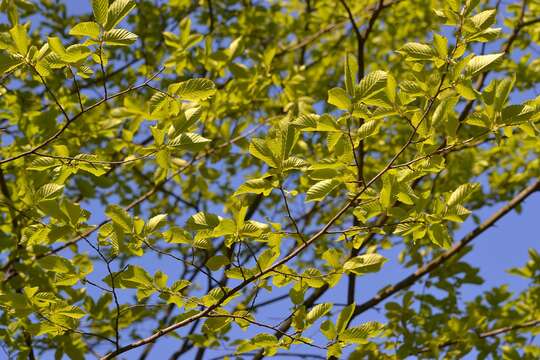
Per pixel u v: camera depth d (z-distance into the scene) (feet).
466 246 14.74
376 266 8.09
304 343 8.41
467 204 18.56
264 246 18.72
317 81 19.40
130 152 12.79
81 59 6.99
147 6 18.37
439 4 19.56
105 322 12.31
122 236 7.68
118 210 7.56
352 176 7.54
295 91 13.67
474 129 16.94
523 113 7.06
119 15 6.45
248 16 18.17
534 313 14.66
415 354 13.46
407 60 7.03
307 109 13.30
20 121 12.13
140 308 12.82
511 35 16.94
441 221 7.80
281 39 19.48
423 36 20.33
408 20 19.88
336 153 7.42
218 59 12.72
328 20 19.90
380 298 14.84
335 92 6.79
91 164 8.05
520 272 14.85
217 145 14.61
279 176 7.39
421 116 7.16
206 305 8.43
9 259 12.66
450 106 7.07
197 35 12.62
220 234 7.60
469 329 13.76
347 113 6.98
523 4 16.94
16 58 6.98
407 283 14.82
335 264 8.20
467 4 6.88
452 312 14.90
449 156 17.02
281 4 20.84
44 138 11.52
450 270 14.88
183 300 8.36
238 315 8.55
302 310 8.36
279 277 8.28
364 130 7.25
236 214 7.46
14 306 8.05
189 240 7.78
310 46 21.67
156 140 7.61
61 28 16.88
